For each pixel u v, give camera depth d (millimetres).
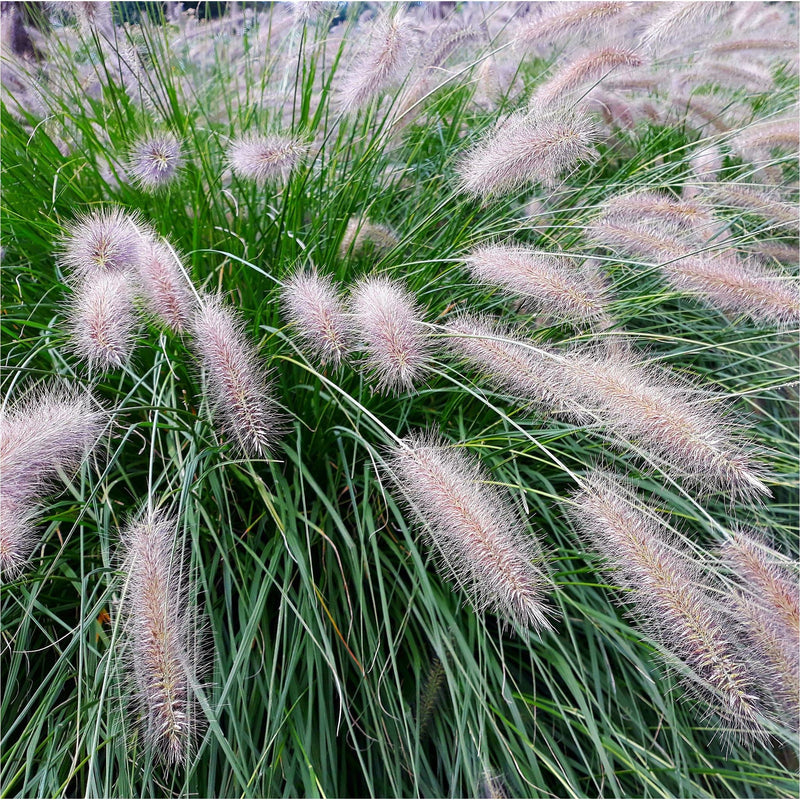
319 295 388
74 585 406
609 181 625
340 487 464
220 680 365
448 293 537
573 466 479
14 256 557
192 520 379
